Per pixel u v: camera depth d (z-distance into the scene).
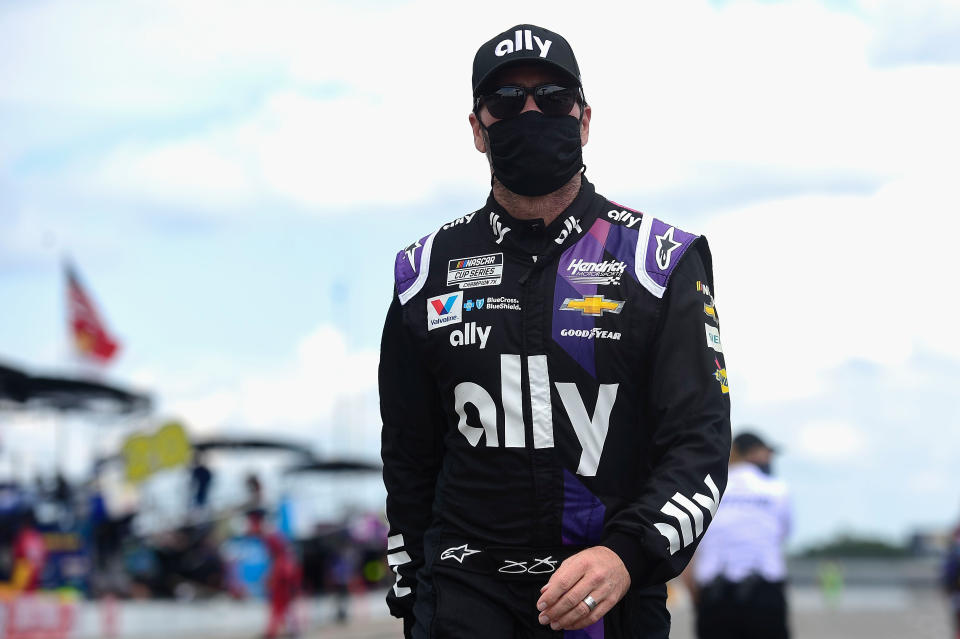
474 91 9.79
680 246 9.52
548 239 9.69
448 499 9.74
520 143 9.51
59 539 56.03
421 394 10.20
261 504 56.47
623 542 8.70
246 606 61.62
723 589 24.00
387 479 10.45
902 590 139.38
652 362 9.38
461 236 10.04
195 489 66.12
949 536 40.44
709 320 9.48
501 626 9.32
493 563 9.41
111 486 62.62
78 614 50.50
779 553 24.33
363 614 71.62
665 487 8.87
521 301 9.54
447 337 9.73
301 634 57.97
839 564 153.75
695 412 9.18
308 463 77.56
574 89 9.62
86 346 74.50
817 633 64.19
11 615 46.53
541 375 9.38
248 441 77.06
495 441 9.43
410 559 10.35
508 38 9.70
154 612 54.84
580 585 8.47
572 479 9.29
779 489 24.69
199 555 62.88
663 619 9.62
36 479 58.53
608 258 9.56
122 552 60.06
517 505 9.36
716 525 24.38
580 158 9.70
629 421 9.40
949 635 61.97
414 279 10.08
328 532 68.88
